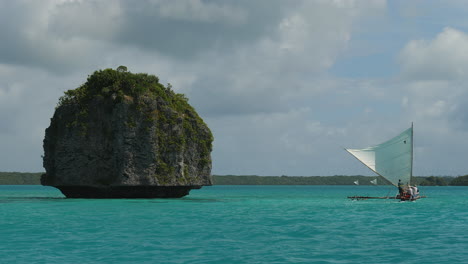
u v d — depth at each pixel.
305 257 20.89
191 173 72.25
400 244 24.42
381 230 30.28
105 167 67.75
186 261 19.98
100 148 68.00
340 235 27.86
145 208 48.50
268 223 34.44
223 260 20.20
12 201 62.44
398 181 59.94
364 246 23.81
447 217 39.34
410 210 47.53
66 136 68.81
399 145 59.31
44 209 46.66
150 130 67.00
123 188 67.25
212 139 76.06
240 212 44.75
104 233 28.38
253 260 20.20
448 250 22.62
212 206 54.06
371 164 58.56
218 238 26.50
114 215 40.09
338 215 41.41
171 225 32.88
